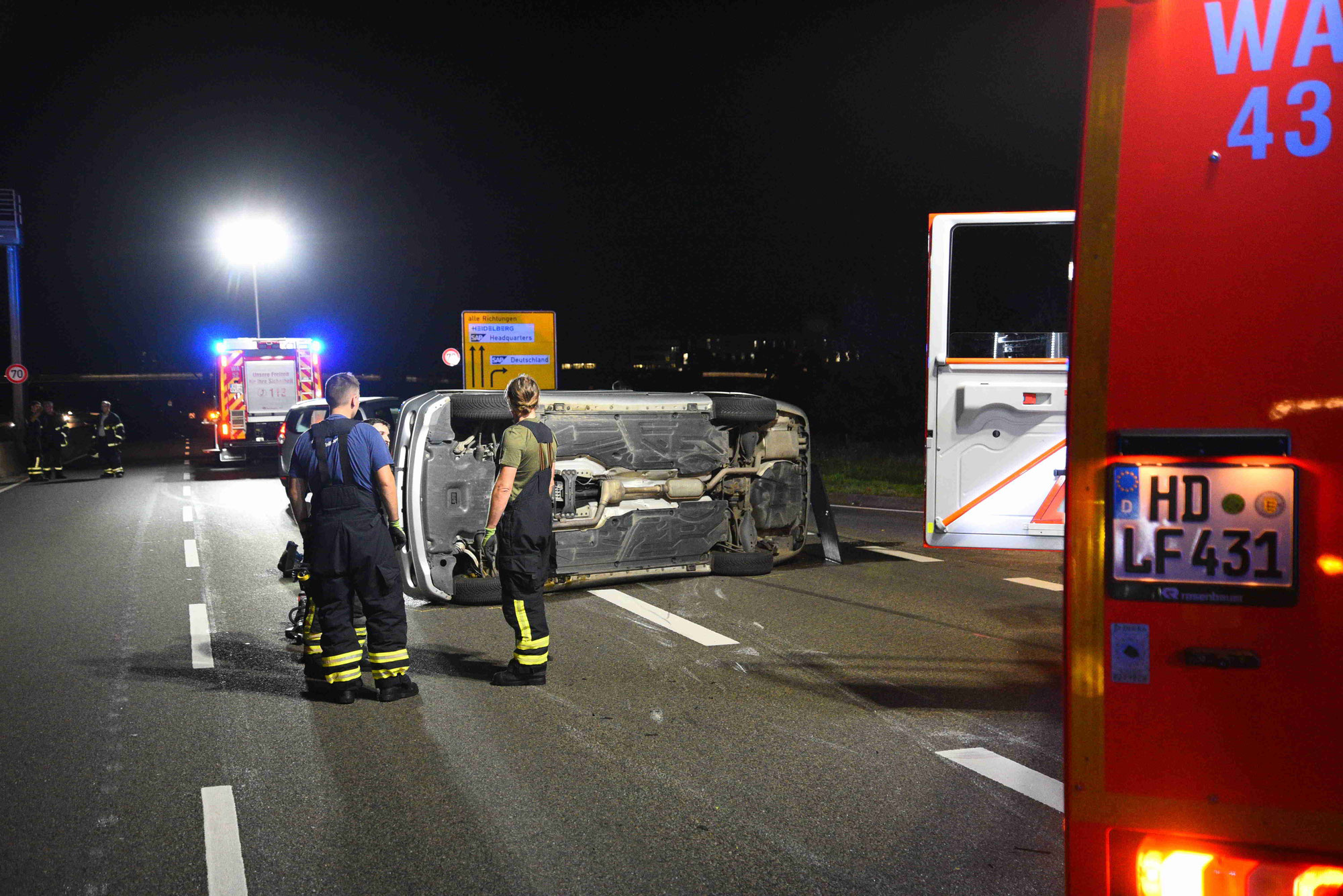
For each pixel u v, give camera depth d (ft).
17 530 42.27
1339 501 6.29
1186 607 6.55
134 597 28.48
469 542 27.73
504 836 12.94
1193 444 6.49
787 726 17.29
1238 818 6.49
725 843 12.69
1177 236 6.52
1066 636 6.82
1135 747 6.67
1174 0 6.54
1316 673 6.35
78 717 17.79
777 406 32.17
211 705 18.56
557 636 23.75
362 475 18.47
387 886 11.60
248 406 76.33
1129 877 6.70
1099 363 6.68
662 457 29.89
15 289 89.45
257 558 35.19
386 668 18.75
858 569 32.50
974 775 14.98
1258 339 6.39
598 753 15.98
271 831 13.09
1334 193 6.30
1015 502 21.04
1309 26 6.34
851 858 12.24
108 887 11.58
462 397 27.12
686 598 28.02
